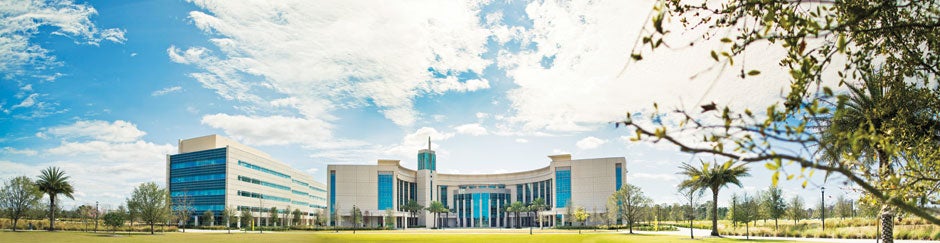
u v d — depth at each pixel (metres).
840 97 5.64
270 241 65.12
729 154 5.02
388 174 183.88
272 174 169.25
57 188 90.31
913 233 47.28
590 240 60.56
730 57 6.14
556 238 67.38
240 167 147.75
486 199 199.50
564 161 170.00
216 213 140.50
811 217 117.50
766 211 76.06
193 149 150.88
